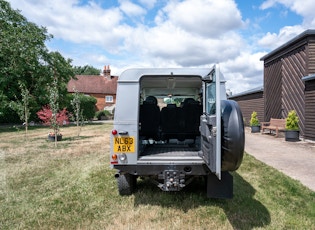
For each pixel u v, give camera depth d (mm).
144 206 3932
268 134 13844
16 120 21891
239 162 3088
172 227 3227
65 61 23688
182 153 4371
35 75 20719
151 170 3865
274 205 3941
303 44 11008
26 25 21594
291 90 12234
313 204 3961
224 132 3090
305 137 10961
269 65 15102
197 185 4906
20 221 3453
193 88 6027
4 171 5984
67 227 3271
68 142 11039
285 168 6254
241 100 21062
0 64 18781
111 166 3904
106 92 43031
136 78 4000
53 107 10492
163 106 5773
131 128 3902
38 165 6605
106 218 3521
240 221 3395
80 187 4832
